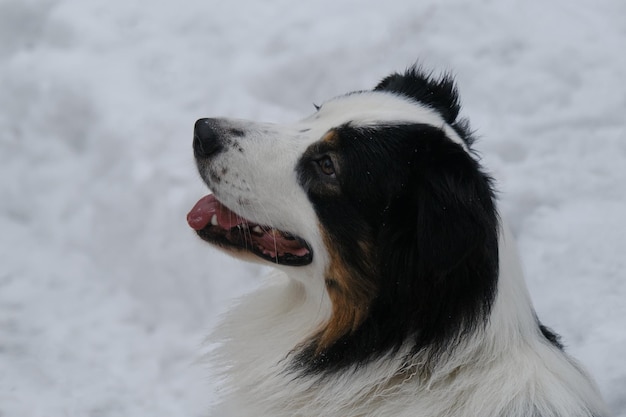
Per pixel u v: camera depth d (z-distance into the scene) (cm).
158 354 852
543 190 988
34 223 981
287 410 575
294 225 573
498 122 1063
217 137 579
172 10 1188
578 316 861
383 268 543
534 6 1207
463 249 501
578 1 1242
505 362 529
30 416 781
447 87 616
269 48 1135
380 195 543
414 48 1138
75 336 869
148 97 1064
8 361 836
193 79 1093
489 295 522
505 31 1166
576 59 1141
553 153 1032
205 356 643
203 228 605
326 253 563
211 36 1153
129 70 1098
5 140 1041
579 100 1095
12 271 932
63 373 829
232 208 583
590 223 956
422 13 1171
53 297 909
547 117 1072
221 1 1202
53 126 1055
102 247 948
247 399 595
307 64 1112
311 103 1088
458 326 527
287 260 582
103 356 850
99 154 1012
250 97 1078
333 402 557
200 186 940
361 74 1109
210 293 887
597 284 894
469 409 524
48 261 945
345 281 558
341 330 564
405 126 548
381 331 548
